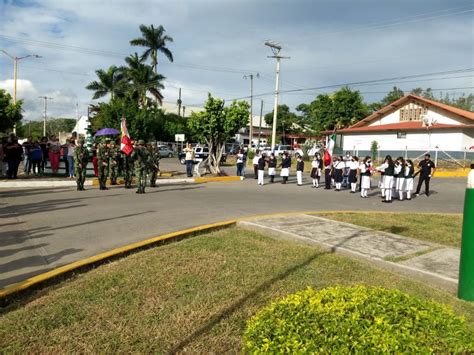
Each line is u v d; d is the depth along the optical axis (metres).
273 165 20.44
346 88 49.97
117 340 3.59
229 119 21.41
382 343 2.16
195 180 20.00
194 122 21.75
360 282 5.17
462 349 2.22
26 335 3.64
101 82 50.03
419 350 2.14
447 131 33.53
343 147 42.34
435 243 7.27
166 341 3.61
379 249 6.61
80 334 3.67
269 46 34.88
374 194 16.50
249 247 6.70
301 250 6.62
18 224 8.36
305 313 2.47
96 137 27.58
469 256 4.72
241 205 11.66
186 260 5.88
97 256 5.86
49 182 15.53
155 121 48.41
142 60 51.84
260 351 2.28
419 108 36.62
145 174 14.16
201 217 9.45
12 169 16.23
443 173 26.62
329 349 2.16
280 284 5.00
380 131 38.69
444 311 2.57
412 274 5.58
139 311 4.16
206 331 3.79
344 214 10.40
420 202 14.28
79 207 10.60
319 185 19.92
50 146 18.95
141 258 5.98
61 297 4.49
